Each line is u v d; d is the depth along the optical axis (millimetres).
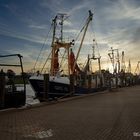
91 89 42625
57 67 38344
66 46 38875
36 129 10820
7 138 9266
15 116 14602
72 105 21219
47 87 25406
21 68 18859
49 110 17562
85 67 45375
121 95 35781
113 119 13461
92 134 9883
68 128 11031
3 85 17094
